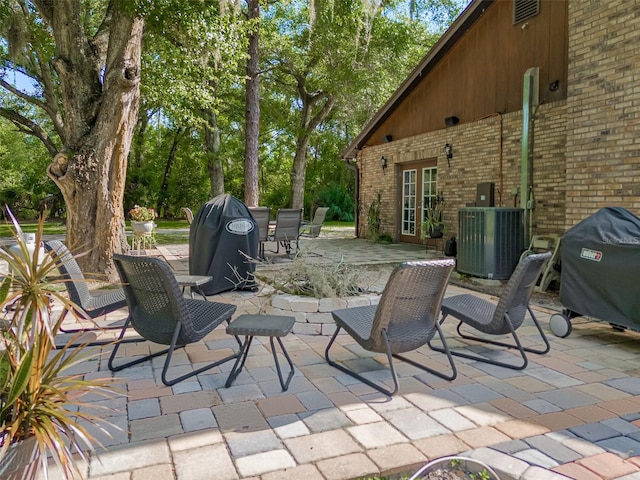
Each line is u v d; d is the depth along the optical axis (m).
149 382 2.87
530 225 7.29
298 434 2.22
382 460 1.99
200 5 6.52
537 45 7.37
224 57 8.64
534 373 3.06
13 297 1.64
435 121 9.97
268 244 10.93
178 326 2.80
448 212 9.60
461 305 3.56
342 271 4.48
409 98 10.83
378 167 12.28
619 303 3.58
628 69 4.68
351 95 15.55
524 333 4.02
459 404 2.57
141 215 9.39
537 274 3.30
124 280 2.99
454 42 9.23
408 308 2.80
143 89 8.67
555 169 6.98
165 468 1.92
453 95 9.41
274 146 24.38
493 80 8.35
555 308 4.93
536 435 2.22
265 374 3.01
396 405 2.55
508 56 8.00
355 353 3.45
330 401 2.60
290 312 3.96
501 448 2.10
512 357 3.39
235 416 2.41
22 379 1.52
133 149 22.61
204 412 2.45
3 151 21.64
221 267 5.36
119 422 2.33
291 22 16.23
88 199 5.77
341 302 3.92
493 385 2.85
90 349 3.38
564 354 3.46
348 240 12.45
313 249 9.90
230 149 20.95
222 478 1.86
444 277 2.85
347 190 25.05
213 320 3.08
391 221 11.79
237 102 17.98
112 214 5.89
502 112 8.17
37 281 1.69
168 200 23.53
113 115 5.73
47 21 5.97
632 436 2.22
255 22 8.80
